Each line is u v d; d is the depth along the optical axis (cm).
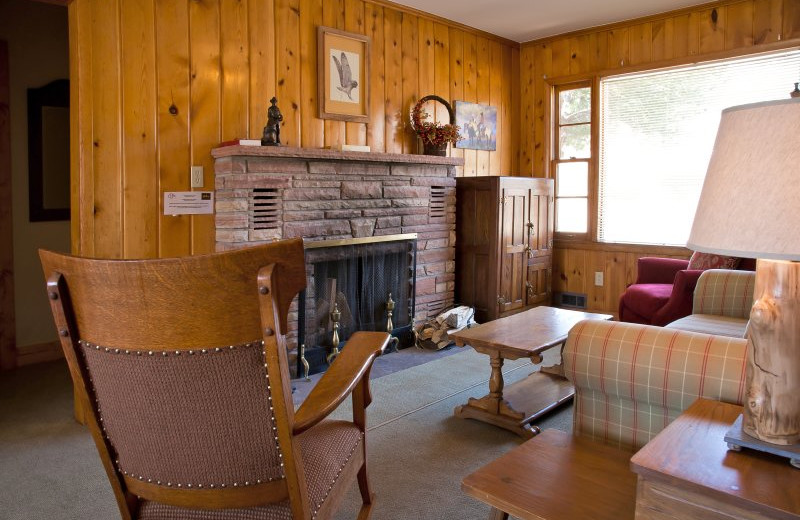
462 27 494
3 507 215
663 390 170
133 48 307
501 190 462
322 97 394
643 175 493
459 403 314
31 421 301
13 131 399
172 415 117
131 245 310
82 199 293
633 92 493
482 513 206
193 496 123
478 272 476
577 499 138
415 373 366
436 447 260
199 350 111
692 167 467
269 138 340
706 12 447
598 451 162
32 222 409
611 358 179
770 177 111
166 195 321
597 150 512
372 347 165
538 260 509
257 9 359
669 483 114
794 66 416
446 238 466
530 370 369
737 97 442
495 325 308
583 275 528
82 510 214
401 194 421
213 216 338
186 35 328
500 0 435
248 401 116
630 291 407
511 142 554
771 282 121
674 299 370
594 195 516
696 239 123
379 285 409
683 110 468
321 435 157
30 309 410
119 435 123
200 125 334
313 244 356
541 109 545
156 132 317
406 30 452
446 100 486
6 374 382
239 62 351
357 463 166
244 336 112
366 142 427
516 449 164
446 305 471
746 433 126
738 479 113
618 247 504
